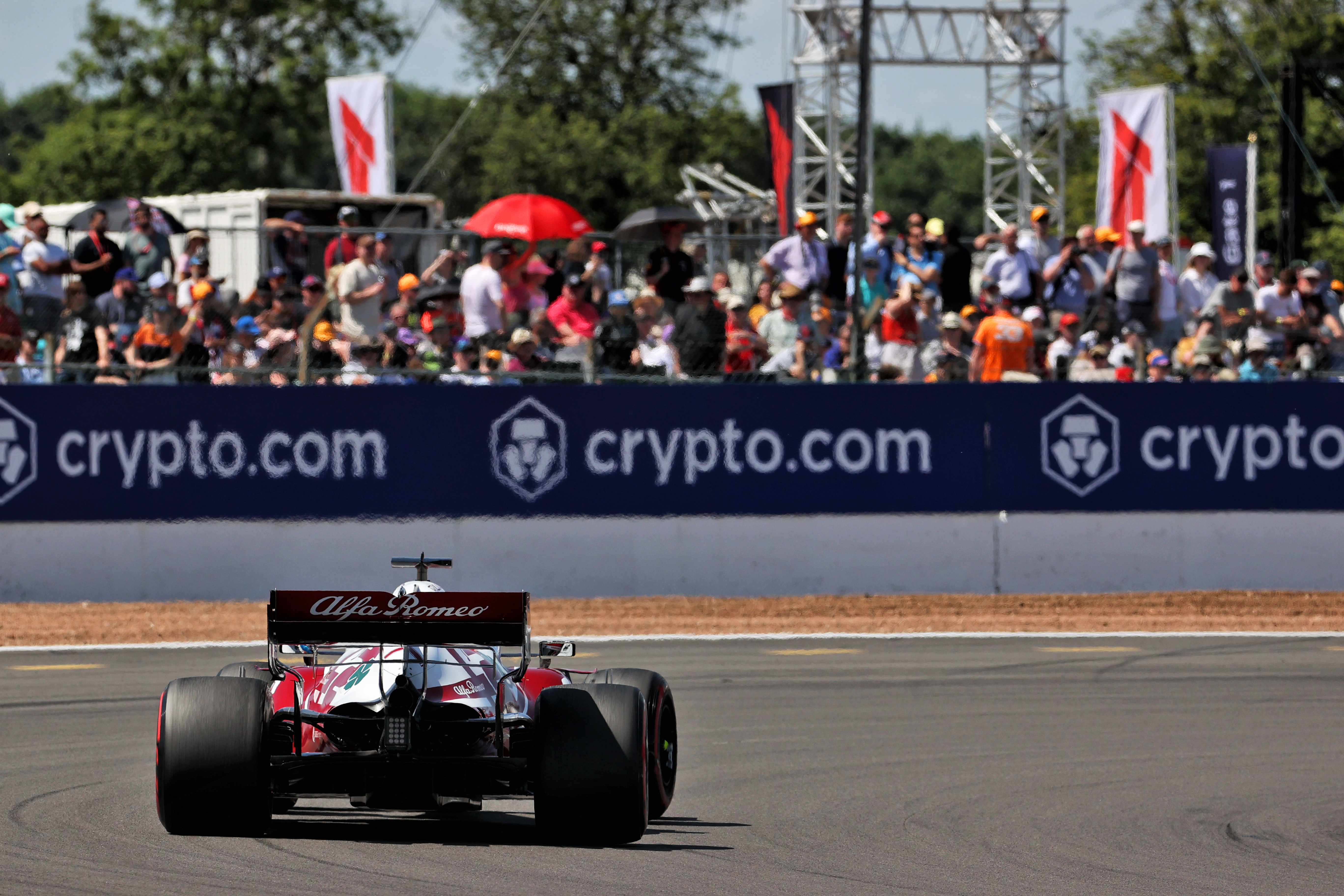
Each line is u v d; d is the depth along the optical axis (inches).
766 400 2391.7
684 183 7834.6
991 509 2422.5
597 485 2359.7
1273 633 2202.3
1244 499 2464.3
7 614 2167.8
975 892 908.0
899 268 2778.1
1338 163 6663.4
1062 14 4712.1
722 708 1611.7
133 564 2274.9
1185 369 2586.1
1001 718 1571.1
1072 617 2293.3
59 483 2263.8
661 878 909.8
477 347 2421.3
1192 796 1226.6
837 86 4537.4
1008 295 2770.7
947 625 2228.1
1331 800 1219.2
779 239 2731.3
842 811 1147.3
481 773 948.6
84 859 916.0
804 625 2209.6
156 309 2348.7
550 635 2113.7
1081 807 1175.6
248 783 935.0
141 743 1374.3
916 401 2413.9
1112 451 2442.2
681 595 2364.7
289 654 1080.2
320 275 2810.0
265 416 2301.9
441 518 2326.5
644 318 2586.1
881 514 2406.5
